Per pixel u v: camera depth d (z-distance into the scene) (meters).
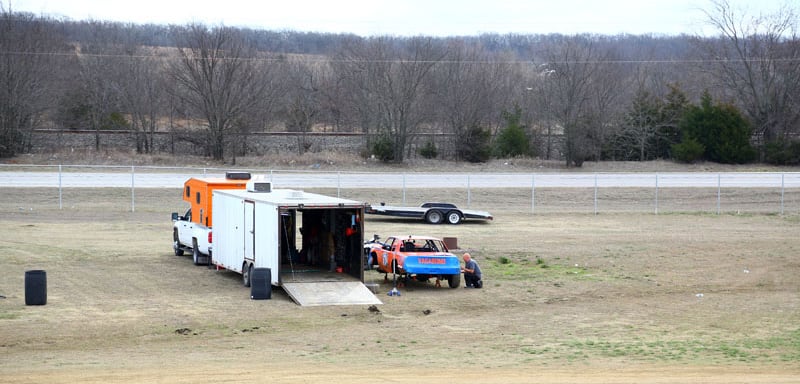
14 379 15.21
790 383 14.88
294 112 93.38
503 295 27.47
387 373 15.97
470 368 16.69
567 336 21.19
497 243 39.69
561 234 43.19
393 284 28.92
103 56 96.06
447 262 27.92
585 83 85.31
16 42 83.12
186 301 25.30
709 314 24.58
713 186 63.44
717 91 107.06
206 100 78.75
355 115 95.38
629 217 51.00
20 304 24.38
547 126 96.56
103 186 57.03
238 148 80.62
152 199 53.91
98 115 85.75
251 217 27.50
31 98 80.50
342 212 28.48
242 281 29.20
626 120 88.19
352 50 102.06
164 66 100.12
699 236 42.78
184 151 82.75
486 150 82.38
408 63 82.62
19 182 57.91
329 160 75.94
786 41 93.94
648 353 18.77
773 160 83.81
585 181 65.50
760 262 35.06
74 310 23.64
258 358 18.02
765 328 22.44
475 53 105.00
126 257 34.66
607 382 14.88
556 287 29.11
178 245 35.34
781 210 54.59
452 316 24.05
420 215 47.12
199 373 15.91
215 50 82.25
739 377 15.60
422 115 81.81
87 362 17.41
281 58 106.56
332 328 22.02
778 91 90.94
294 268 29.41
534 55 154.50
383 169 74.12
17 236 39.78
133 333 20.98
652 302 26.61
